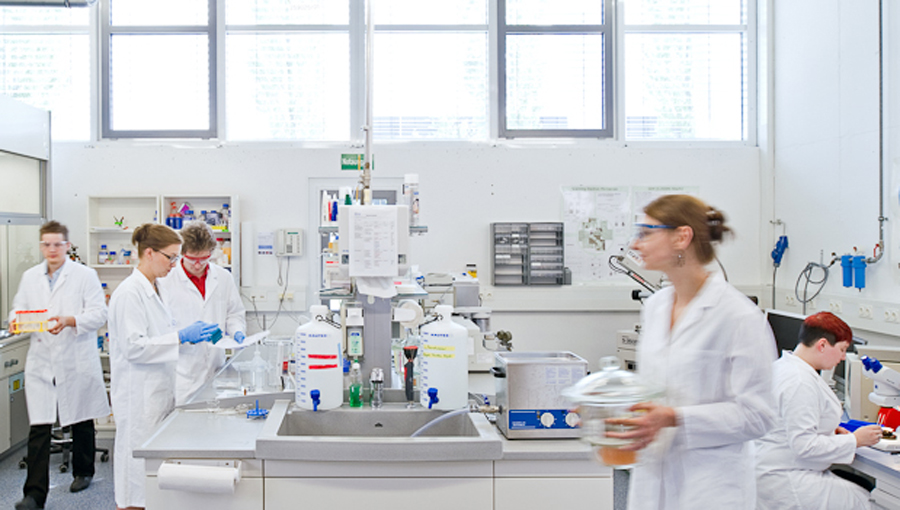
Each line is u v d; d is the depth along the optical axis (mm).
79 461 3166
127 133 4508
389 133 4609
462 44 4645
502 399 1817
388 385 2115
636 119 4668
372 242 2020
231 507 1671
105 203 4320
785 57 4305
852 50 3629
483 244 4500
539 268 4445
